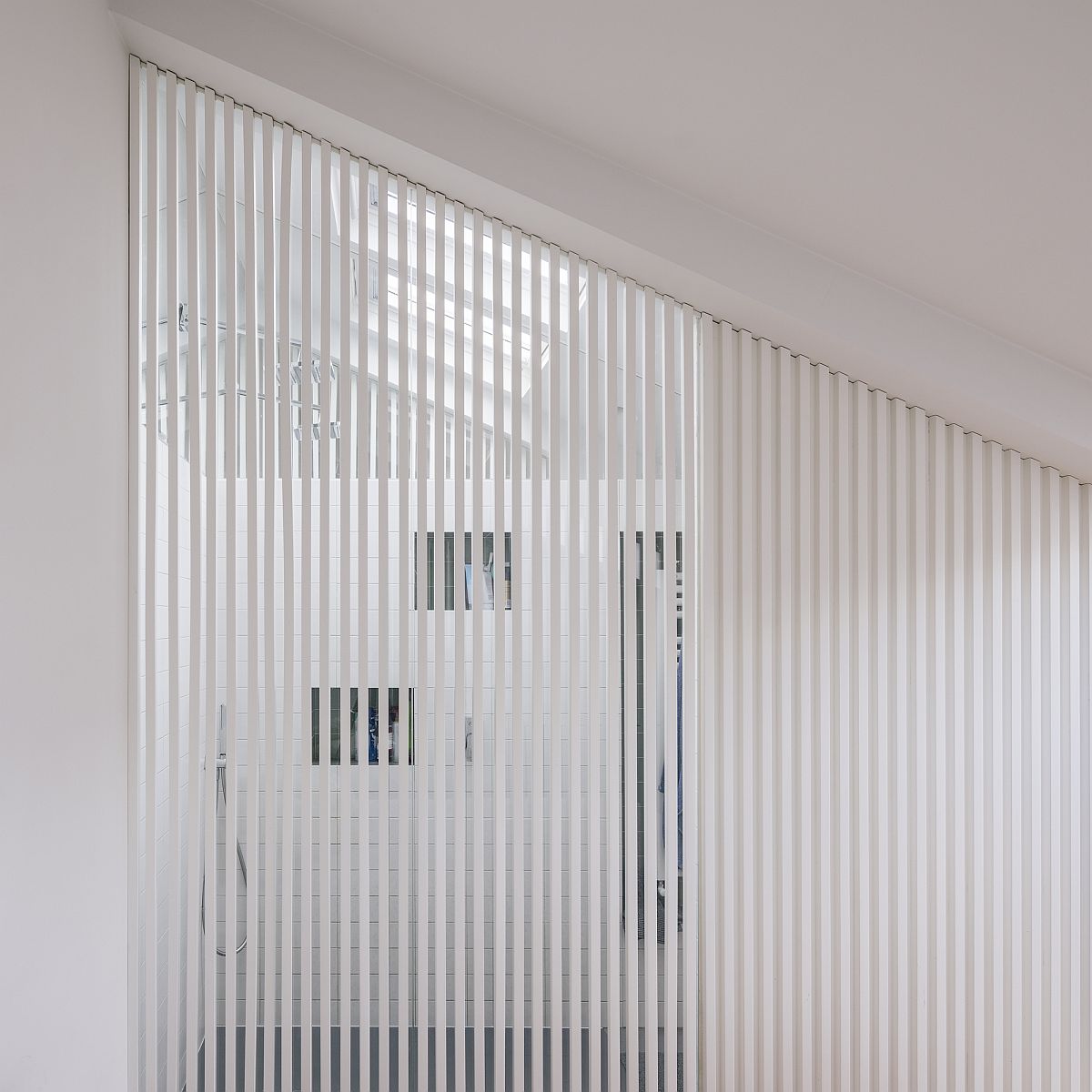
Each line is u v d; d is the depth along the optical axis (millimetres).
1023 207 2199
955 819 2881
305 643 2670
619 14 2098
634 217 2580
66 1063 2041
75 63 2135
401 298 2707
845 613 2859
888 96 2055
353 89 2488
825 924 2824
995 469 2938
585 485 3111
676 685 2850
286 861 2654
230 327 2645
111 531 2373
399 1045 2664
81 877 2139
